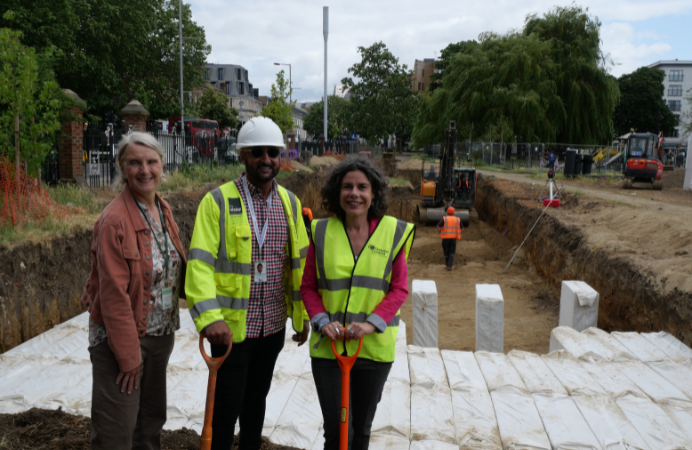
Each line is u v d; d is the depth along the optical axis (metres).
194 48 31.69
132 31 24.94
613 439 3.46
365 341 2.48
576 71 30.97
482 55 32.62
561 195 16.28
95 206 8.52
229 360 2.60
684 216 10.97
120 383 2.28
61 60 19.83
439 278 12.75
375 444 3.34
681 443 3.51
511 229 16.59
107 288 2.21
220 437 2.65
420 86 89.50
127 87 28.31
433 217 19.53
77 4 21.73
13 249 5.56
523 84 30.72
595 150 29.53
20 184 7.08
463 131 32.25
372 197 2.56
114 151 11.94
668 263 7.16
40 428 3.21
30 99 7.24
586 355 5.05
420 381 4.25
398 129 54.03
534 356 4.97
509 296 10.93
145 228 2.35
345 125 47.00
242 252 2.56
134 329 2.26
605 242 9.35
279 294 2.76
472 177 19.78
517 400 4.01
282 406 3.84
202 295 2.40
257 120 2.61
